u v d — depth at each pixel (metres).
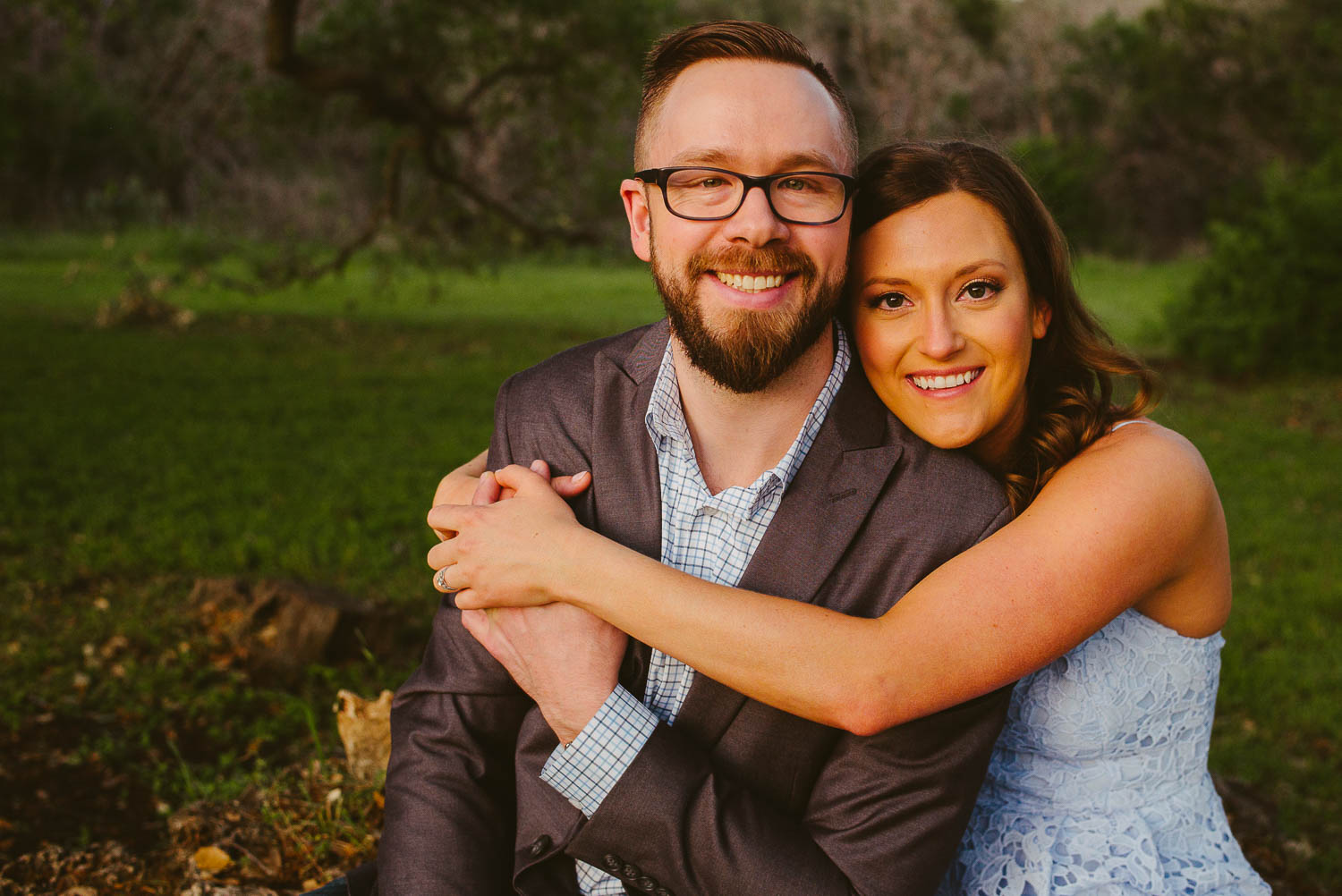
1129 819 1.89
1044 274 1.79
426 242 17.17
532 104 15.89
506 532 1.69
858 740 1.64
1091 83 46.34
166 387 11.97
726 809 1.63
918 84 49.38
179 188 37.78
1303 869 3.44
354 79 13.34
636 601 1.59
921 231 1.68
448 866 1.74
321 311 21.28
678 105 1.61
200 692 4.51
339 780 3.15
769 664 1.54
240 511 7.10
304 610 4.76
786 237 1.58
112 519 6.86
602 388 1.84
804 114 1.59
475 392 12.93
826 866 1.62
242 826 2.96
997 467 1.99
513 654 1.71
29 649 4.79
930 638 1.55
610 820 1.64
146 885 2.81
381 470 8.66
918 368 1.72
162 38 35.56
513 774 1.90
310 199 32.81
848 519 1.68
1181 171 43.94
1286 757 4.69
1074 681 1.86
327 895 1.99
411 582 6.04
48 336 15.34
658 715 1.72
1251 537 7.80
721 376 1.65
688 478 1.75
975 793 1.69
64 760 3.92
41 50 35.03
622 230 18.45
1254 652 5.80
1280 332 15.38
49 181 35.38
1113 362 1.93
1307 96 30.50
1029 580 1.60
